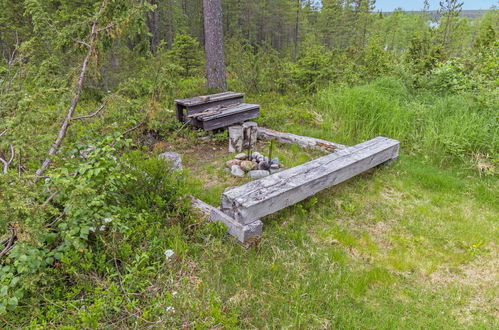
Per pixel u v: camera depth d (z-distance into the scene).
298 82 7.68
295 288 2.19
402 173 4.18
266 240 2.70
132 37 3.29
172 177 3.30
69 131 2.79
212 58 7.18
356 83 7.28
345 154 3.86
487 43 9.92
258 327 1.92
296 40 33.50
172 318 1.79
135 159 3.25
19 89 2.61
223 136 5.16
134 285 2.02
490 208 3.46
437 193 3.75
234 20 30.78
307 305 2.08
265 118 5.91
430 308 2.15
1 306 1.61
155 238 2.39
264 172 3.91
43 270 1.93
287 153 4.72
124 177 2.51
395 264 2.57
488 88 5.64
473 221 3.19
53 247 2.20
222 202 2.78
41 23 2.97
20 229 1.74
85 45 3.02
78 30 2.97
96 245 2.25
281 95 7.55
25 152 2.12
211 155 4.66
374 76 7.50
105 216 2.26
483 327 2.00
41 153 2.24
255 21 34.22
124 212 2.50
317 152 4.73
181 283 2.11
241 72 8.02
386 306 2.16
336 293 2.21
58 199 2.11
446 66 6.56
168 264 2.24
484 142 4.53
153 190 2.92
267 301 2.10
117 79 5.63
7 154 2.43
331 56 8.74
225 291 2.14
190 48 10.43
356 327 1.97
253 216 2.64
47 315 1.72
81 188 1.95
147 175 2.94
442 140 4.68
